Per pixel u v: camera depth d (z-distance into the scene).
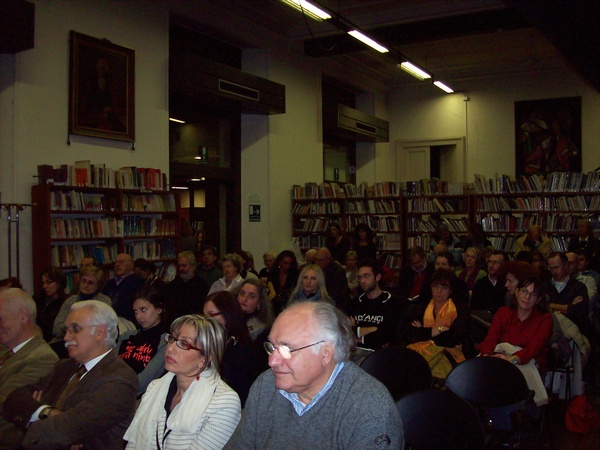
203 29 8.95
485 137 13.28
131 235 6.97
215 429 2.32
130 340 3.84
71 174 6.18
